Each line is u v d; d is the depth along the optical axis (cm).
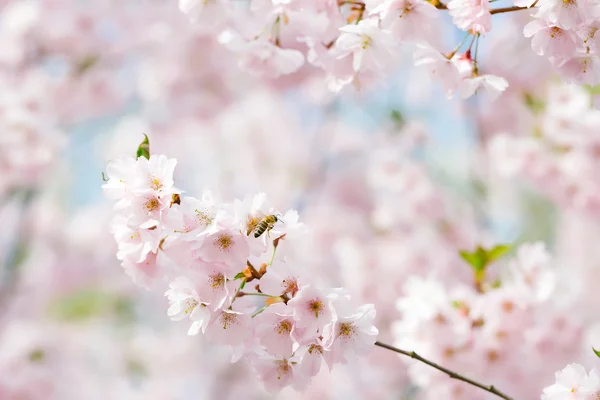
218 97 829
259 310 257
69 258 945
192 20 353
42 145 683
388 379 739
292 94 891
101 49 798
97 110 818
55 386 760
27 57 762
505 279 450
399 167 798
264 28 361
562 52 277
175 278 253
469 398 415
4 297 834
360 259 720
